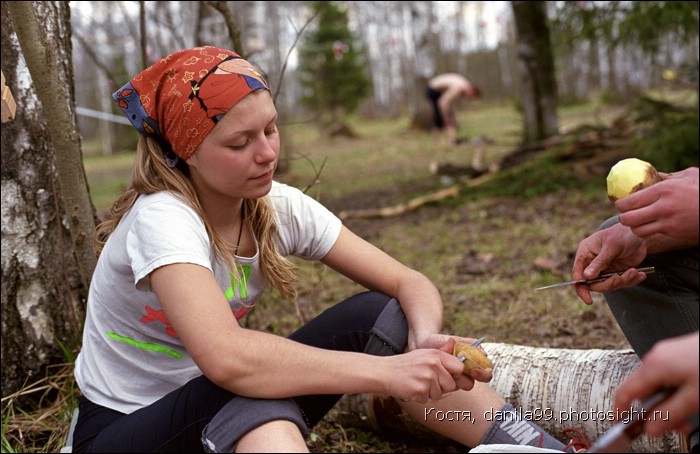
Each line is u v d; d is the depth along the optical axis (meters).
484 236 5.71
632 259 1.90
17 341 2.97
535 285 4.32
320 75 21.16
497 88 36.84
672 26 6.22
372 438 2.74
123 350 1.95
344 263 2.16
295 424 1.74
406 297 2.10
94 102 24.30
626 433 1.41
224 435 1.70
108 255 1.91
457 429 2.05
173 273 1.74
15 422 2.78
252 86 1.79
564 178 7.09
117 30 11.20
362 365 1.78
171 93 1.81
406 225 6.52
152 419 1.80
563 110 20.12
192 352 1.71
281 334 3.74
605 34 6.70
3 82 2.57
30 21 2.74
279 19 12.43
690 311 1.88
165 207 1.82
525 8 8.16
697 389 1.31
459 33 34.66
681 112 6.98
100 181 12.84
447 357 1.82
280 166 10.02
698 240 1.72
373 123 26.83
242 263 1.98
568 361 2.39
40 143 3.04
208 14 7.53
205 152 1.81
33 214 3.02
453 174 9.13
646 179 1.73
